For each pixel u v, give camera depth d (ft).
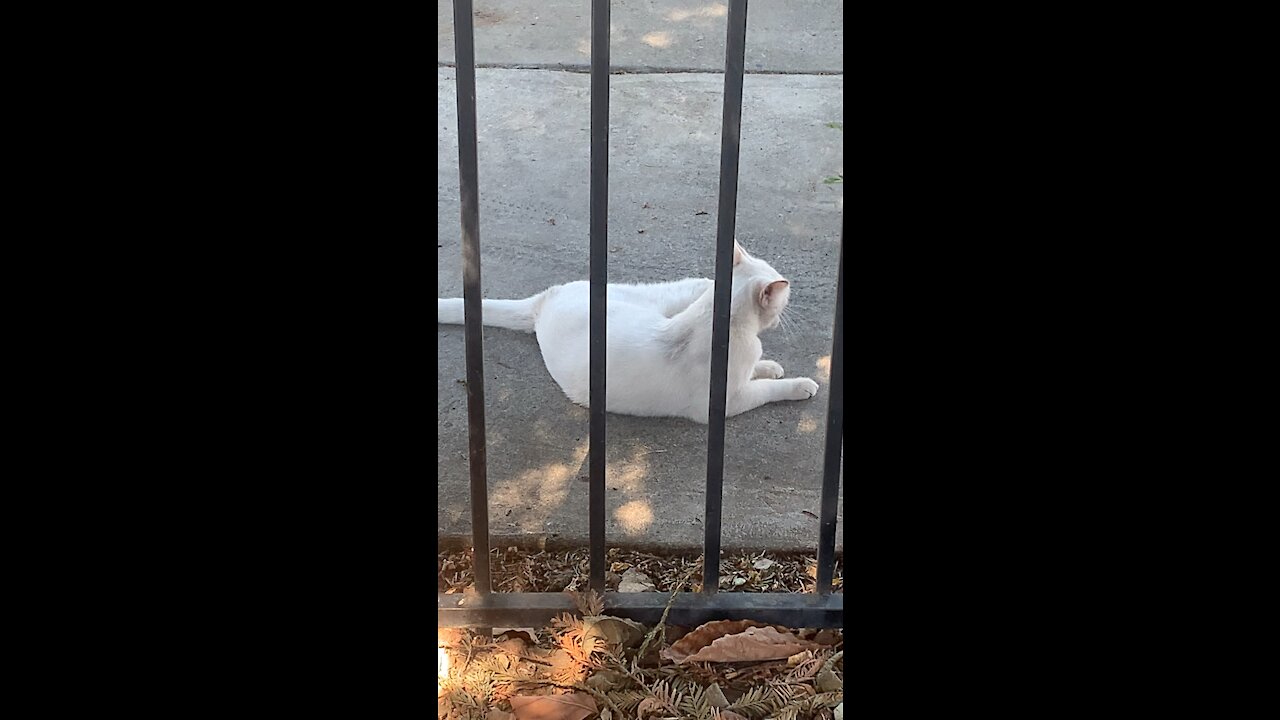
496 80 16.72
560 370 10.36
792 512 9.26
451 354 11.07
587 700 7.43
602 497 7.65
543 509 9.22
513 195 13.87
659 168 14.52
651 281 12.19
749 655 7.75
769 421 10.30
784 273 12.42
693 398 10.14
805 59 17.75
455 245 12.94
